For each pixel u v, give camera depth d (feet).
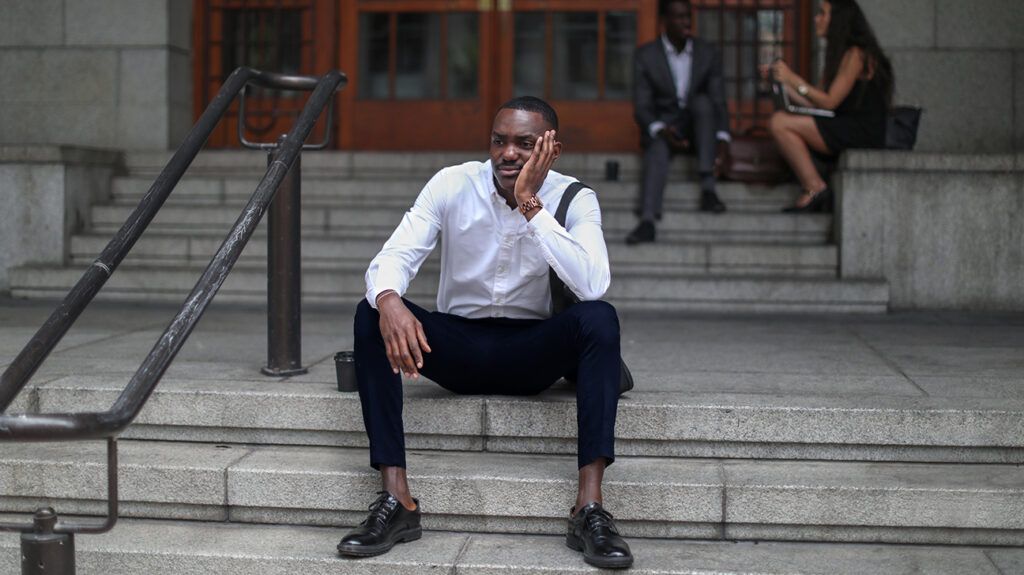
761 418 10.59
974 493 9.66
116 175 22.33
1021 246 18.53
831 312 18.45
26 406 11.28
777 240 20.10
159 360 7.79
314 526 10.32
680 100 20.93
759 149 21.16
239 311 18.01
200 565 9.55
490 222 10.25
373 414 9.74
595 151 24.81
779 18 24.22
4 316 17.08
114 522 7.39
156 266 19.98
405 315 9.61
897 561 9.42
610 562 9.01
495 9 24.82
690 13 20.95
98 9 23.80
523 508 10.03
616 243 19.69
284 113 25.23
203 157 22.79
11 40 24.02
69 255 20.17
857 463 10.56
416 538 9.91
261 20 25.23
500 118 9.90
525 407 10.72
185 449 10.98
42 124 24.12
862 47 19.74
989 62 22.09
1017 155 18.44
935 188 18.67
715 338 15.48
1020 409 10.44
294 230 11.97
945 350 14.39
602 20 24.62
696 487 9.90
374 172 22.36
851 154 18.89
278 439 11.14
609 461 9.53
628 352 14.17
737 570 9.18
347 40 25.13
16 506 10.57
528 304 10.60
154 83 23.77
